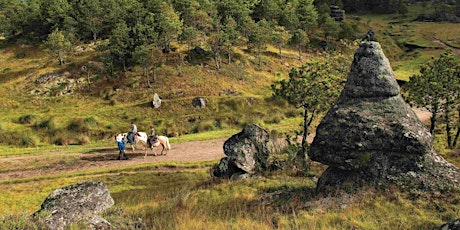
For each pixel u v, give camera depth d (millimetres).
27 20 69812
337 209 12070
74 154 30984
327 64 24875
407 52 92250
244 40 67188
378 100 14242
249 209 13734
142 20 58594
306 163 22797
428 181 12453
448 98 27109
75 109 45125
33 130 38750
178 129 40469
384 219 10898
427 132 13344
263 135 23156
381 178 13031
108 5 66438
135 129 31391
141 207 15383
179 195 16906
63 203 11609
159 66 53781
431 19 122312
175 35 57156
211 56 58344
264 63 63312
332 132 14164
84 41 66188
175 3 66188
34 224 9992
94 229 10578
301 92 23672
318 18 93375
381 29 113000
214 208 14367
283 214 12336
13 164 27953
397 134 13086
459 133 29297
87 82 51219
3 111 44438
